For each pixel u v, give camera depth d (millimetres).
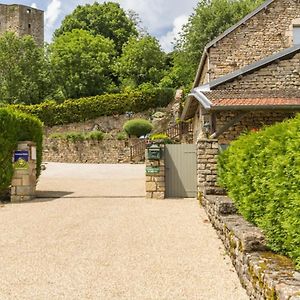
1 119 12266
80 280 5520
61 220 9484
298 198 4000
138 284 5367
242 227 5852
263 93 14438
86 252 6844
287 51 15117
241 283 5266
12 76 43594
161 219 9445
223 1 39406
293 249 4281
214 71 19078
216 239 7582
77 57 44625
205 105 12953
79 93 44031
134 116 36750
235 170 7551
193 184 12969
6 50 44156
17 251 6938
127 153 30141
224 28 37312
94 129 36750
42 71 44594
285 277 3891
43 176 20203
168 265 6137
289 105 12648
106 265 6148
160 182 12734
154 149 12703
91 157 30688
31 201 12438
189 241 7500
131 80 45438
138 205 11422
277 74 15148
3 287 5285
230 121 13500
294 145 4203
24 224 9125
